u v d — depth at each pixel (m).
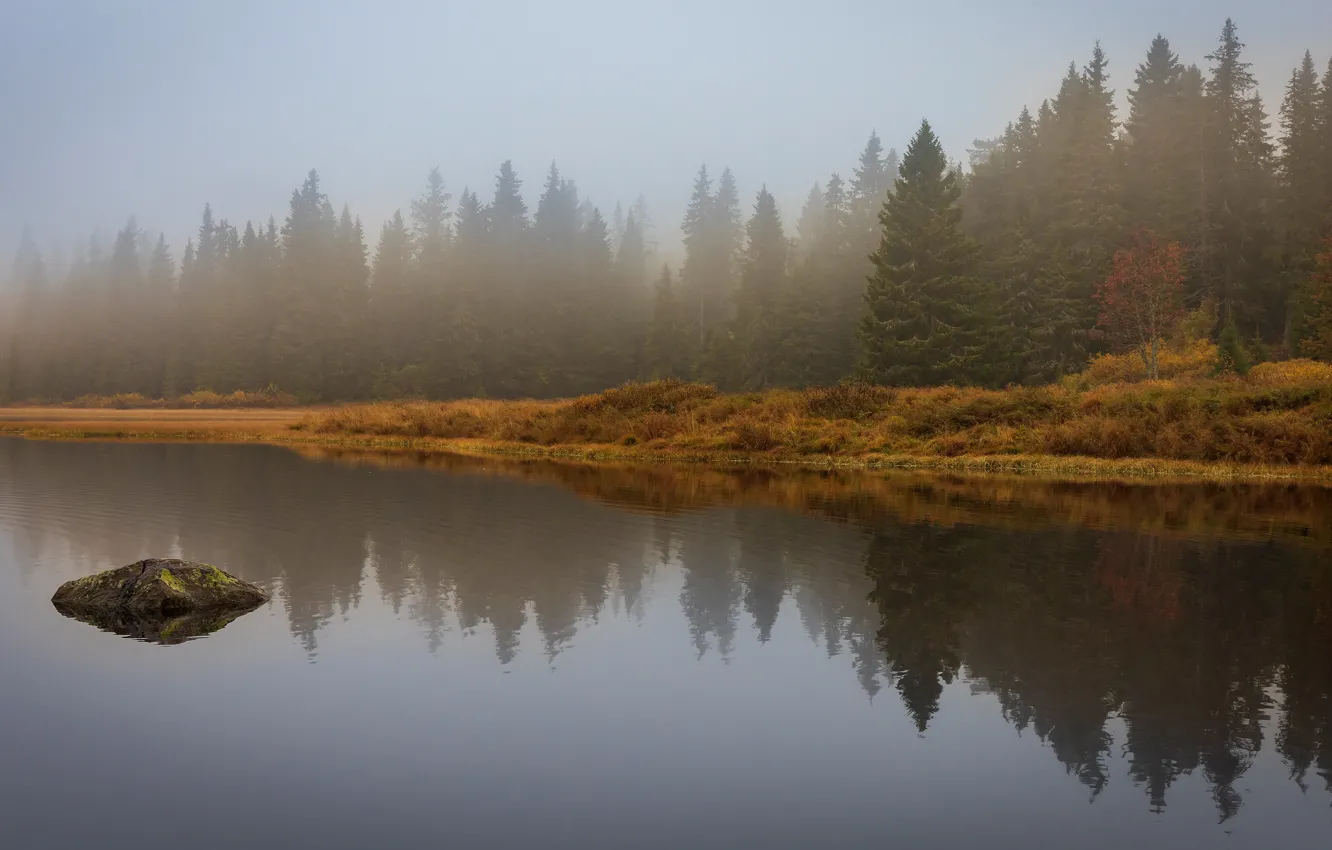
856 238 76.38
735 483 21.12
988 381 43.19
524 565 11.38
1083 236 53.69
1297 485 20.55
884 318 44.50
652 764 5.51
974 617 8.91
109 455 29.42
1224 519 15.23
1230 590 10.03
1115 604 9.45
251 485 20.39
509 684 6.93
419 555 12.03
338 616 8.90
